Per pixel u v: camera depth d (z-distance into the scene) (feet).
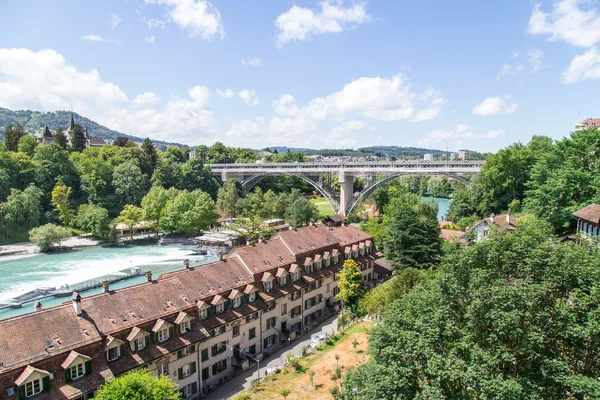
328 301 230.07
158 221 442.09
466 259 94.79
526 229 103.65
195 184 563.07
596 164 215.92
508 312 78.43
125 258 361.92
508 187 320.91
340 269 232.53
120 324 129.49
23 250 377.09
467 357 83.76
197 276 166.09
